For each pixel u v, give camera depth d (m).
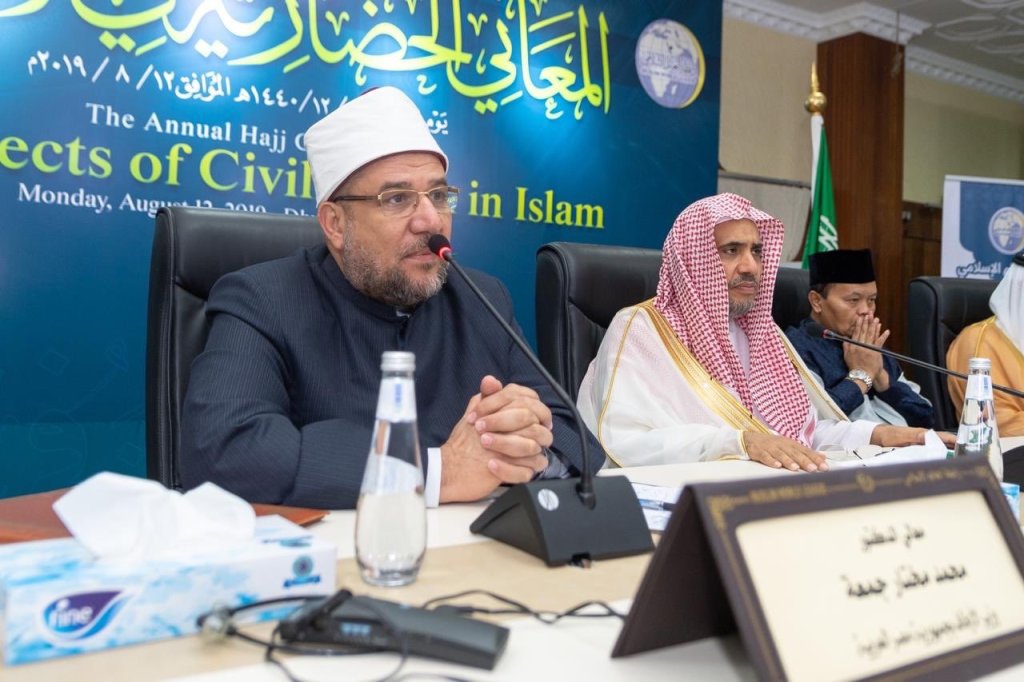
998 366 3.05
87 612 0.62
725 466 1.66
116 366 3.06
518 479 1.16
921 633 0.62
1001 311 3.13
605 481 0.98
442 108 3.82
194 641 0.66
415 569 0.81
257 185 3.37
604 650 0.66
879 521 0.65
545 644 0.67
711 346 2.27
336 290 1.55
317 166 1.56
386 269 1.50
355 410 1.47
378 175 1.49
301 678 0.59
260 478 1.15
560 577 0.85
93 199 3.02
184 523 0.74
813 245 5.40
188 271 1.63
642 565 0.90
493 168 3.99
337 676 0.59
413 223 1.48
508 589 0.80
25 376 2.90
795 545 0.60
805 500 0.61
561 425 1.47
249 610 0.69
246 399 1.28
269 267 1.56
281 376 1.45
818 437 2.36
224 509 0.76
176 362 1.59
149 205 3.13
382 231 1.49
